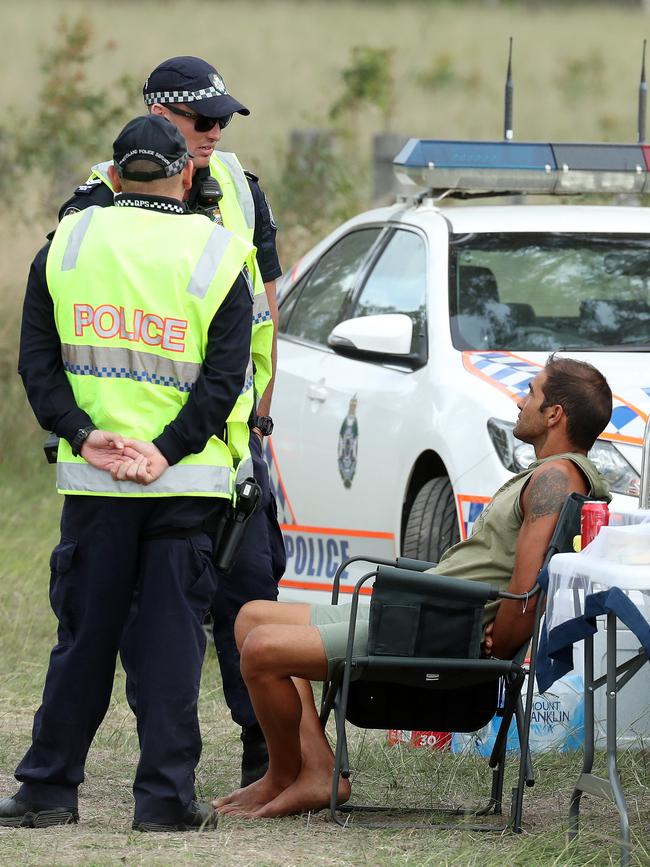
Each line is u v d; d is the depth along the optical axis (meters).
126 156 17.34
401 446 24.72
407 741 21.97
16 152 46.62
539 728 21.31
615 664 16.75
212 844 16.97
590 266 26.22
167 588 17.20
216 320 17.09
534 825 18.44
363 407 25.95
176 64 19.50
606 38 113.75
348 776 18.88
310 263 30.83
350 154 51.50
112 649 17.42
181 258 17.11
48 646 27.66
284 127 72.88
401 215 27.97
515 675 18.09
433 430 23.70
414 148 26.61
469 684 17.98
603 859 16.94
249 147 66.00
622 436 21.95
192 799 17.56
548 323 25.30
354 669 17.72
